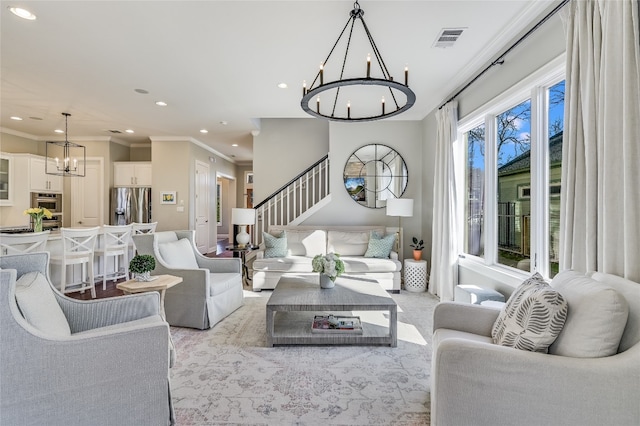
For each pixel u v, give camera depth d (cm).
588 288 135
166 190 668
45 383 132
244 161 1009
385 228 507
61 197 676
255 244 538
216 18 248
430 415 176
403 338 279
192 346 264
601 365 118
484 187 333
